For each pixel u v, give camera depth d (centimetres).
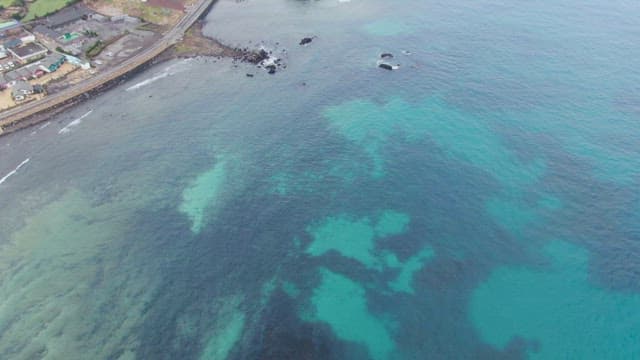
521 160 12731
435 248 10725
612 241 10550
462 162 12838
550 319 9244
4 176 13000
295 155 13400
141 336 9250
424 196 11969
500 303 9556
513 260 10344
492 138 13525
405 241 10912
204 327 9350
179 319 9506
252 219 11556
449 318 9356
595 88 15062
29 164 13325
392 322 9356
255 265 10500
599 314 9269
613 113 14012
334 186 12381
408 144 13575
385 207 11750
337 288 9994
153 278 10300
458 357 8738
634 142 12975
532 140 13338
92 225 11581
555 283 9844
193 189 12438
